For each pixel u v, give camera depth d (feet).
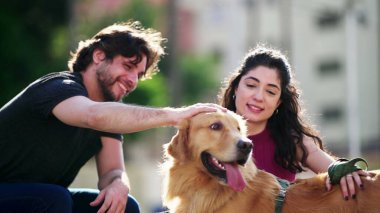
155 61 20.75
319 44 135.13
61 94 18.45
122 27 20.30
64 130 19.08
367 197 18.51
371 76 129.29
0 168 19.38
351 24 87.81
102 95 20.04
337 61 134.00
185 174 19.86
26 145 19.10
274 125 21.93
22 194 18.94
